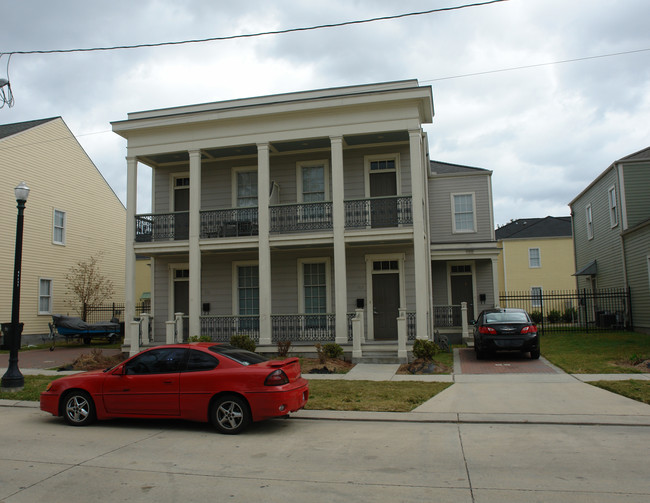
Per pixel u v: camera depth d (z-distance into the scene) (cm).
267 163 1702
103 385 845
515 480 554
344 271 1609
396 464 618
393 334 1769
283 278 1848
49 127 2623
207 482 561
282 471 596
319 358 1511
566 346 1741
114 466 625
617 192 2314
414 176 1602
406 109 1614
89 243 2877
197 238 1739
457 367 1407
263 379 781
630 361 1359
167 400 812
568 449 675
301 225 1767
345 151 1822
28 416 948
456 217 2336
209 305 1895
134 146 1812
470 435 760
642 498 498
